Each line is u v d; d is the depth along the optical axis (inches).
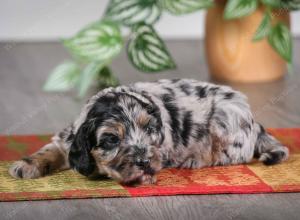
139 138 53.0
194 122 58.1
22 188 53.3
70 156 54.5
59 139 57.8
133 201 51.3
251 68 96.8
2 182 54.5
